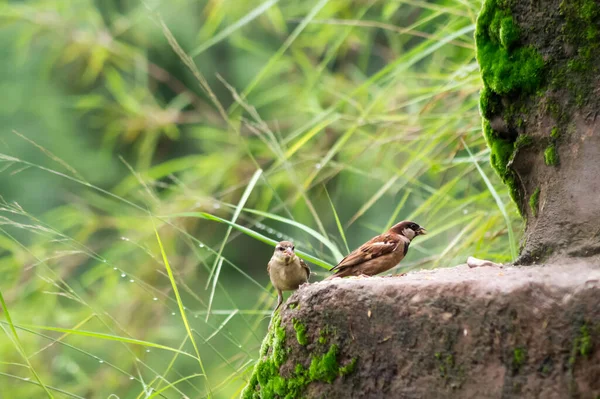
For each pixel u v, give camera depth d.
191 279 14.50
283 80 16.58
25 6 14.88
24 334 12.90
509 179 6.41
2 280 13.24
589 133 5.73
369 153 12.02
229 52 17.45
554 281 4.67
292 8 13.45
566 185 5.77
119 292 14.00
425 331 4.88
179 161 13.87
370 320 5.05
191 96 16.36
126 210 14.16
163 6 16.86
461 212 9.89
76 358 13.55
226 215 15.26
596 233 5.54
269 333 5.62
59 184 17.84
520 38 6.04
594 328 4.46
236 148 13.60
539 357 4.58
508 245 8.66
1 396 12.11
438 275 5.34
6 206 7.05
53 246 13.90
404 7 13.05
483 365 4.71
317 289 5.27
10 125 18.09
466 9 8.96
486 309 4.71
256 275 17.05
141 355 13.23
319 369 5.21
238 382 11.33
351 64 13.62
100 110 18.12
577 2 5.76
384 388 5.00
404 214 14.56
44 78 18.41
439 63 10.74
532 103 6.04
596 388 4.43
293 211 13.95
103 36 14.83
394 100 10.62
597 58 5.73
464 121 9.34
